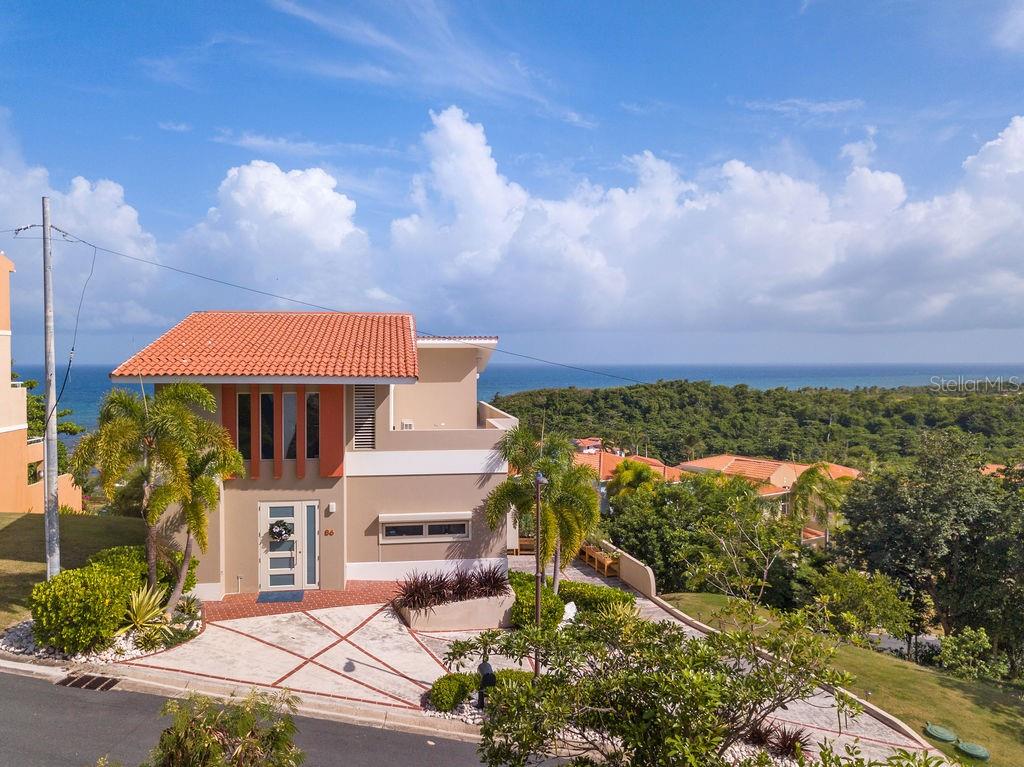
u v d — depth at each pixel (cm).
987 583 2473
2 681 1202
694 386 9169
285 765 767
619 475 3591
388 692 1316
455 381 2634
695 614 2103
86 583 1334
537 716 728
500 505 1814
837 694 855
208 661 1373
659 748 698
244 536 1773
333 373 1712
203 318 2155
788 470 4619
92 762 975
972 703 1636
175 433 1428
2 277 2639
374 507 1872
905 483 2598
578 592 1952
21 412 2767
